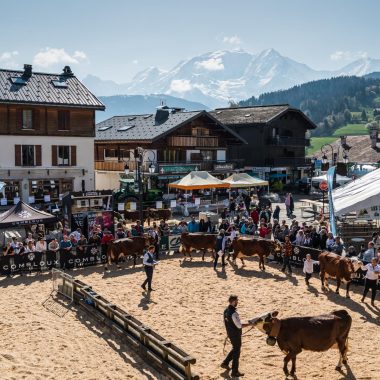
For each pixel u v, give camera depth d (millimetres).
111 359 14023
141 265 24750
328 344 12766
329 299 19125
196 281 21734
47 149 40688
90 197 27312
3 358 13953
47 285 21375
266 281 21688
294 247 24094
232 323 12648
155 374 13094
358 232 27406
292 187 63812
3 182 37125
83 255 24422
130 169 48656
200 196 48812
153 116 55562
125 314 15680
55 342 15188
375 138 72938
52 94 41031
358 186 26094
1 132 38562
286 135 67438
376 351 14359
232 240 26141
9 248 23734
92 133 42625
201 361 13781
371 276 18328
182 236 25547
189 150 53375
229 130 55406
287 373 12766
